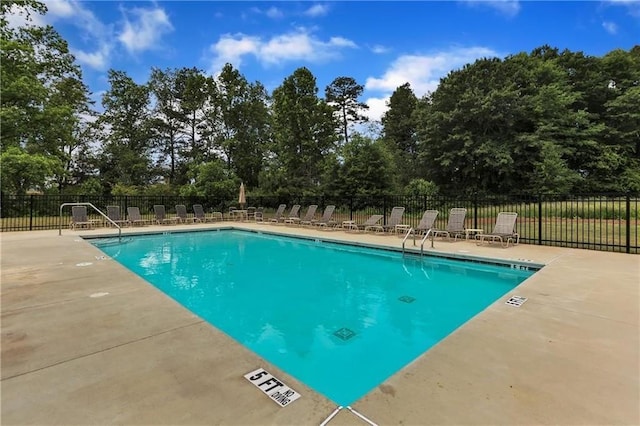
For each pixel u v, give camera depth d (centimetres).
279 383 240
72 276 566
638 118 2400
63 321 364
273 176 2277
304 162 2375
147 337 322
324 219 1372
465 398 218
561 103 2294
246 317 479
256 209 1866
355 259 881
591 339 310
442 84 2625
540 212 904
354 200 1706
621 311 385
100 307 411
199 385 236
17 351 291
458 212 1012
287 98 2330
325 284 648
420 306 518
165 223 1597
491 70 2472
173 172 3191
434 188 1981
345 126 3675
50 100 2069
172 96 3112
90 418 198
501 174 2380
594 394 222
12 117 1695
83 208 1345
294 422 195
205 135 3083
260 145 2859
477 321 358
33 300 438
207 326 352
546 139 2278
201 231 1369
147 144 3070
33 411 205
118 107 2956
